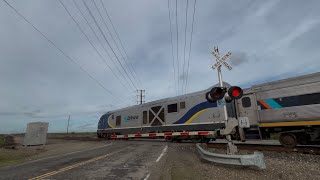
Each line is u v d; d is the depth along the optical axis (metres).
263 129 14.59
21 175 8.98
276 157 11.53
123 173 8.71
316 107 12.10
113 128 29.86
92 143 26.36
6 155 17.25
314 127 12.45
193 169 9.17
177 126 20.95
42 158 14.80
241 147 14.05
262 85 14.76
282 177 7.64
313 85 12.38
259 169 8.66
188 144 18.94
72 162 11.95
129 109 27.84
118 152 15.80
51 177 8.34
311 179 7.39
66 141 34.06
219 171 8.59
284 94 13.48
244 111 15.34
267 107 14.14
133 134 26.17
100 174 8.61
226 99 10.34
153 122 23.67
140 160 11.88
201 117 19.06
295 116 12.80
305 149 11.70
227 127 10.18
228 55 10.43
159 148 17.39
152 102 24.67
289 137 13.08
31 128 26.92
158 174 8.38
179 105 21.20
